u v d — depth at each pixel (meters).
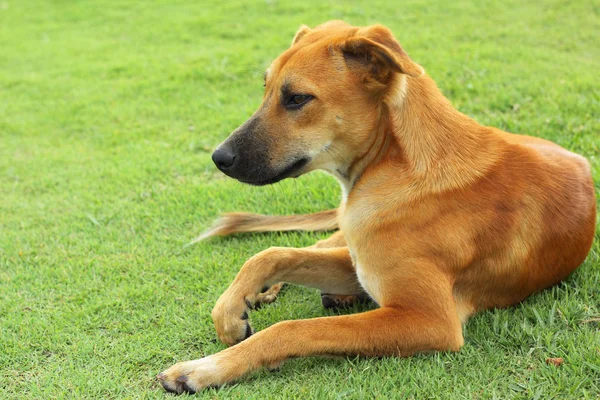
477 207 4.26
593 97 7.89
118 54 12.44
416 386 3.78
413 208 4.19
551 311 4.32
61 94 10.70
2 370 4.38
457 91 8.55
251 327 4.45
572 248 4.64
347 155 4.48
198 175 7.52
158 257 5.82
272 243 5.84
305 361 4.14
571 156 4.96
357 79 4.29
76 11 15.94
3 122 9.73
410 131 4.32
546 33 10.84
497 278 4.41
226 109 9.18
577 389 3.66
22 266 5.80
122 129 9.09
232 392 3.88
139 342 4.55
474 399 3.69
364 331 3.98
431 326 4.00
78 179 7.67
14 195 7.44
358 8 13.05
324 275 4.75
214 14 14.09
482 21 11.70
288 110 4.38
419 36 11.05
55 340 4.67
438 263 4.14
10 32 14.81
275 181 4.48
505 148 4.55
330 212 5.90
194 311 4.91
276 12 13.73
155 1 16.03
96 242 6.14
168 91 10.20
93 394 4.05
